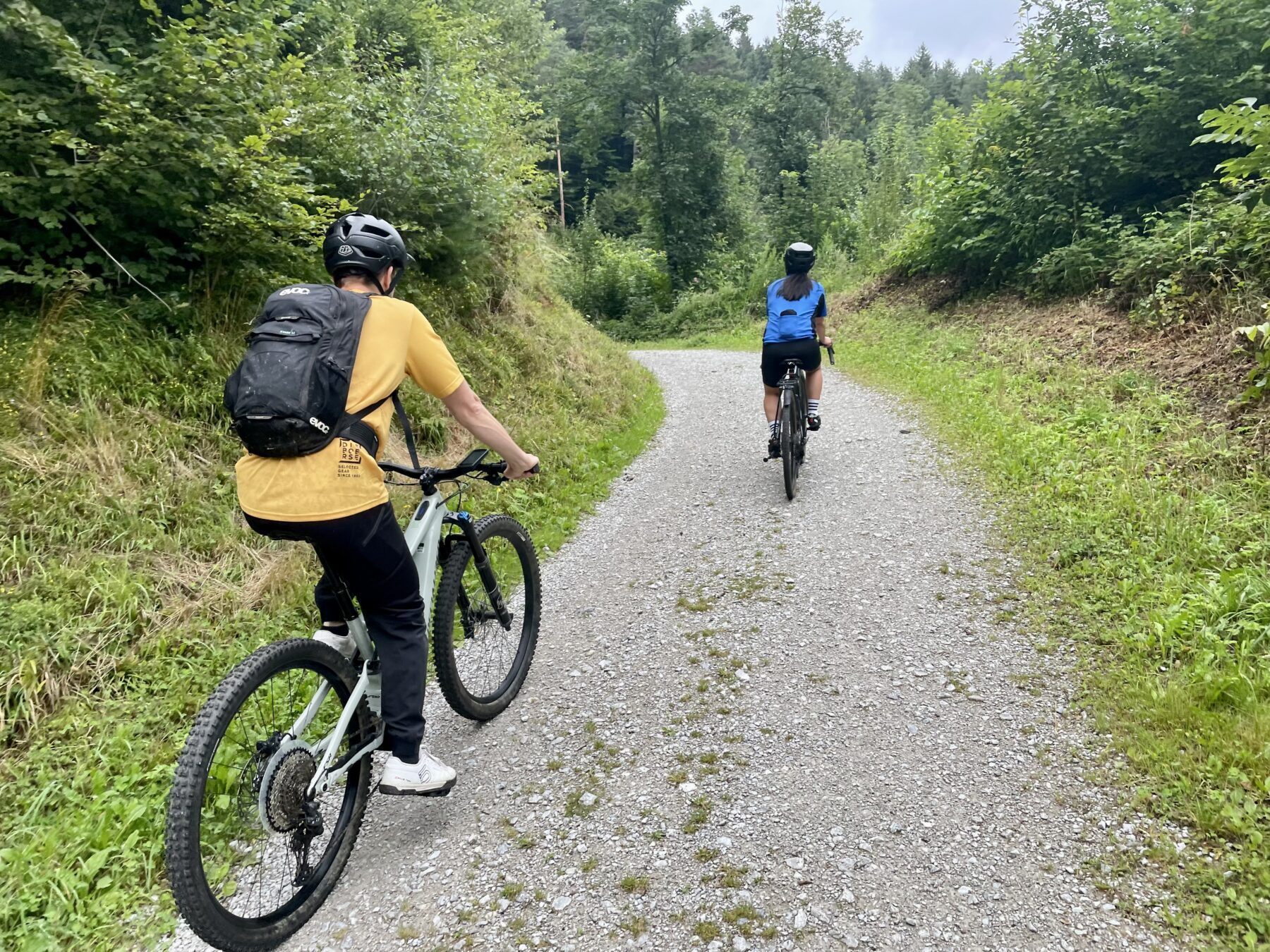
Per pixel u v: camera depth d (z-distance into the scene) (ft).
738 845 8.75
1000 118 37.45
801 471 22.29
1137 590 13.09
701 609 14.52
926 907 7.79
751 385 37.76
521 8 82.69
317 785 8.02
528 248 37.99
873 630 13.23
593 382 33.06
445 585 10.53
